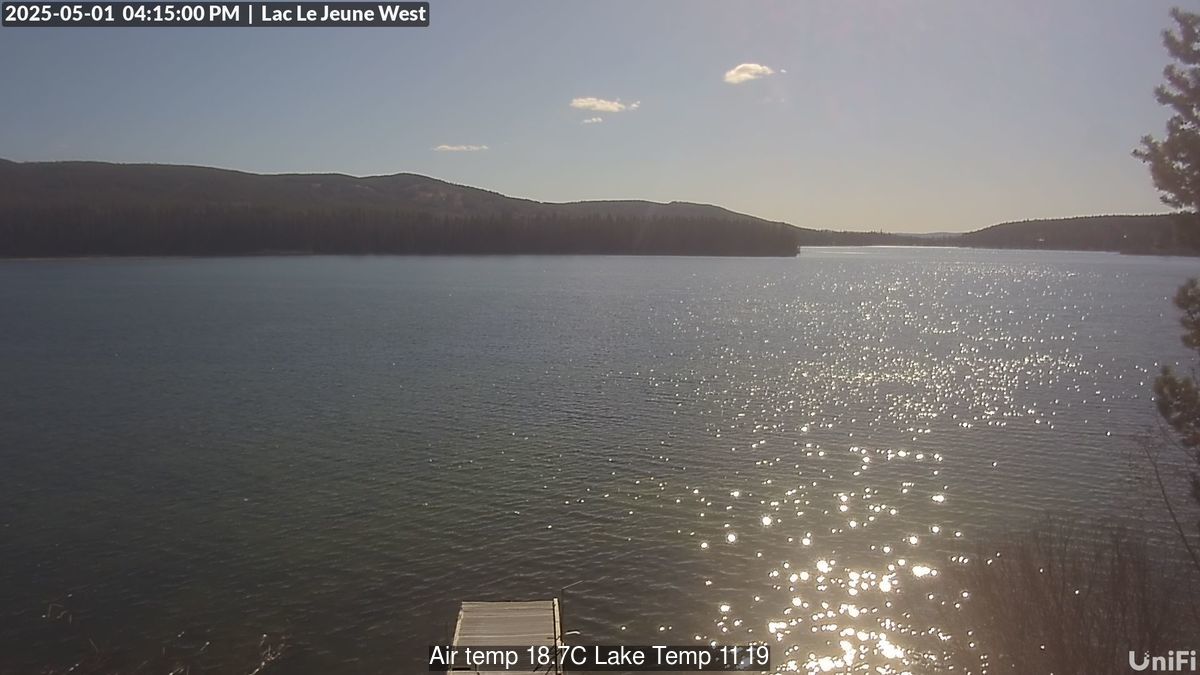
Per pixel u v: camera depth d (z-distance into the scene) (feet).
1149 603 61.52
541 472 129.90
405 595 89.45
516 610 82.12
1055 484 122.83
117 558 97.60
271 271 617.62
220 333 280.92
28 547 100.32
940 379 211.61
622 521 109.70
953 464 134.51
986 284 626.64
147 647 79.66
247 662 77.41
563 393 190.19
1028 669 60.44
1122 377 212.64
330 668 76.64
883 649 78.64
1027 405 178.91
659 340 284.61
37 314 323.98
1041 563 84.07
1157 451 134.31
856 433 155.12
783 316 373.61
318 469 130.62
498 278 591.37
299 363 224.94
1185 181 51.98
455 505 115.14
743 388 198.18
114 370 210.59
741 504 115.96
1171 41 53.16
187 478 125.70
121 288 447.01
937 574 92.68
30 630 82.28
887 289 565.12
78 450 139.64
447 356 240.73
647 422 163.12
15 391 184.65
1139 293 525.34
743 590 90.89
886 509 113.60
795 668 76.95
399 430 154.92
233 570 94.79
